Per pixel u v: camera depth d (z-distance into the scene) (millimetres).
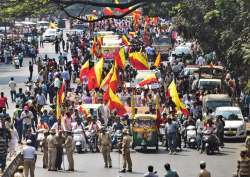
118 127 78312
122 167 68000
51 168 67000
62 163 70625
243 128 83250
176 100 78000
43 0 51438
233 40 86312
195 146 78812
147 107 91438
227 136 82812
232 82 99312
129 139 65750
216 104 89000
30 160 60844
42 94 94812
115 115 81562
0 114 72375
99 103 89188
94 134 77500
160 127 80750
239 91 99375
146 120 77375
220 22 91875
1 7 51500
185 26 100188
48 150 67188
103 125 78125
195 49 137125
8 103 105250
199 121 78000
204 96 91500
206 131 75562
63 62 135125
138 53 106062
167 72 120250
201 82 102188
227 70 100000
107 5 54312
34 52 160750
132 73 115875
